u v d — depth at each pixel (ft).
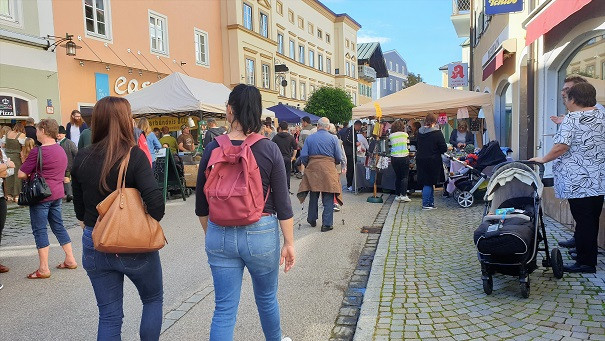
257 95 9.05
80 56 53.88
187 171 40.42
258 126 9.03
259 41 96.12
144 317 9.70
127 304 15.05
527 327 12.02
